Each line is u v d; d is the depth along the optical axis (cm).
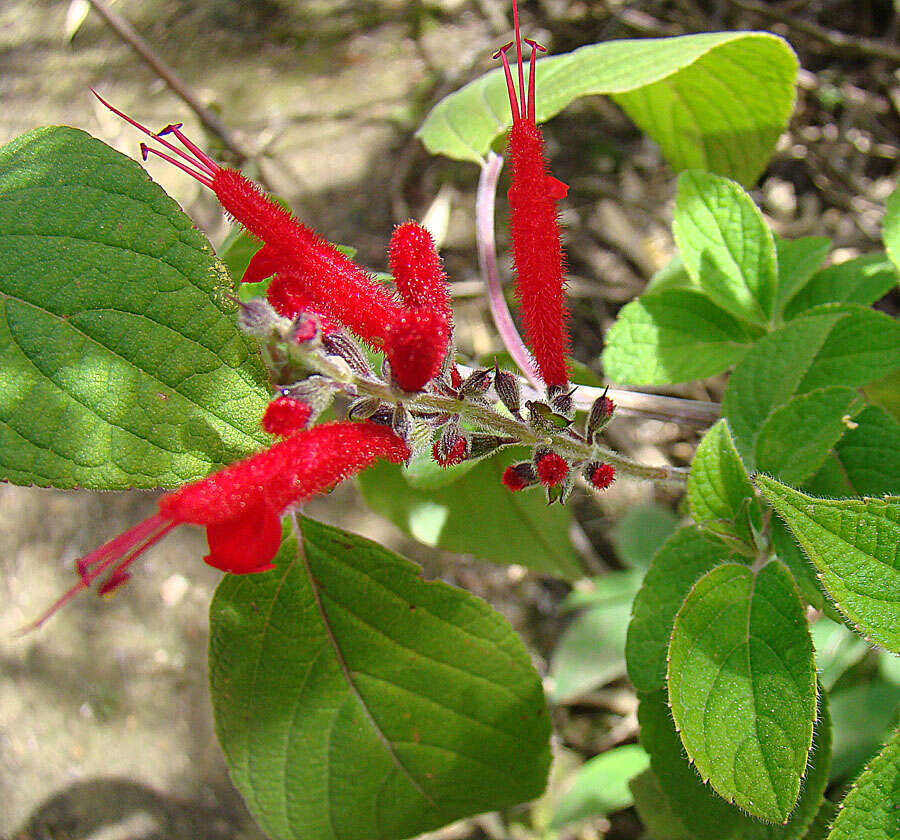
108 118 37
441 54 36
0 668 27
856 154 30
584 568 25
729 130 19
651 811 17
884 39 31
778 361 13
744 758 10
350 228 31
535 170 12
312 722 14
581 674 22
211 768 24
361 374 10
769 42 16
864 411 13
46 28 44
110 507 29
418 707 14
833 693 19
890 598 8
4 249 9
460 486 18
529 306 12
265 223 10
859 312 14
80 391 9
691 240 15
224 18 40
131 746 25
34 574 28
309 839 14
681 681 10
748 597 10
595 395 15
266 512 9
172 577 27
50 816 24
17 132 39
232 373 9
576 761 23
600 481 12
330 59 37
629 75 15
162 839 23
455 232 31
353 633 13
